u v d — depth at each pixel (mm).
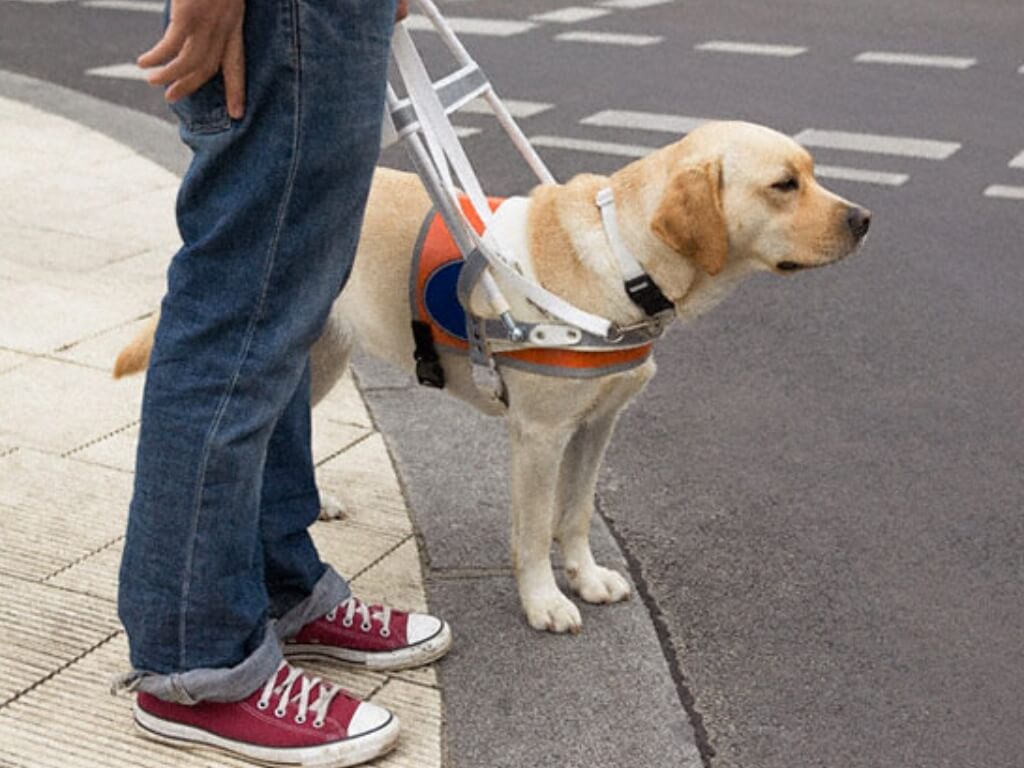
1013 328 5535
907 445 4570
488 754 2973
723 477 4332
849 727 3158
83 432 4250
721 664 3379
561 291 3201
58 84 8750
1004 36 10531
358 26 2521
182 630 2783
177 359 2670
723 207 3160
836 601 3666
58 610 3336
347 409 4586
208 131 2566
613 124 8086
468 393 3488
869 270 6105
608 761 2973
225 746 2873
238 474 2705
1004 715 3219
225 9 2418
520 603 3525
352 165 2615
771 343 5383
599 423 3459
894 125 8148
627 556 3855
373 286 3453
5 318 5074
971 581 3781
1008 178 7262
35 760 2836
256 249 2609
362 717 2887
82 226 6117
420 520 3910
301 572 3139
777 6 11609
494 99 3402
